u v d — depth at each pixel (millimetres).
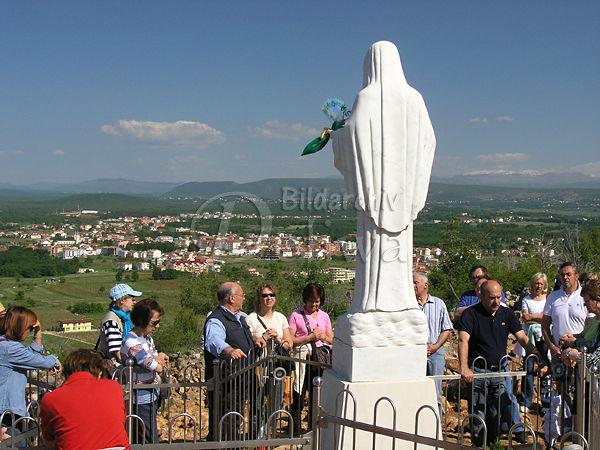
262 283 6891
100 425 3891
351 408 4828
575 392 5391
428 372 6738
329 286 20031
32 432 4684
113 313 6488
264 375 6027
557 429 6035
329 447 4965
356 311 5066
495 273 23859
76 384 4023
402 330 5016
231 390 5551
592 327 5785
